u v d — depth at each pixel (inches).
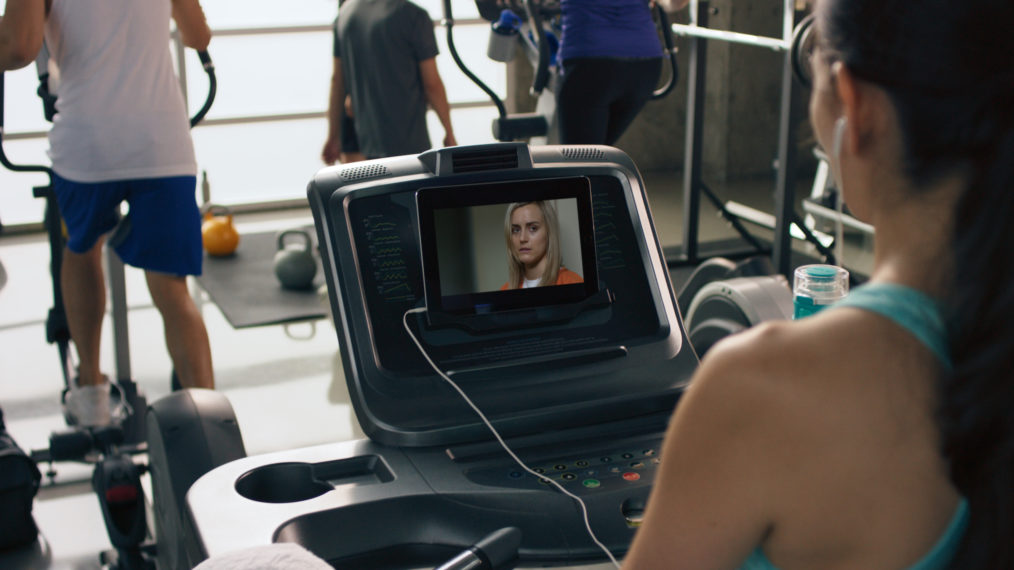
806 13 135.3
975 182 19.9
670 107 252.5
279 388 130.4
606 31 128.6
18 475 90.2
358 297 47.7
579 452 46.8
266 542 39.5
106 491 79.4
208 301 163.0
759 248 177.9
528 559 41.3
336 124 160.7
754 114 247.9
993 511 20.3
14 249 195.6
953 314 20.4
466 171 49.8
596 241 51.6
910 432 20.5
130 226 100.1
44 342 147.3
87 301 105.4
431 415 46.9
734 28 241.9
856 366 20.6
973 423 19.7
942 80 19.8
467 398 46.8
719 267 110.3
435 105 146.6
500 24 136.2
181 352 102.3
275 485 45.6
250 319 152.5
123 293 115.9
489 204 49.1
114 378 129.7
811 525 21.2
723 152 249.3
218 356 140.7
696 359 51.5
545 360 48.9
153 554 83.8
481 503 42.9
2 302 165.9
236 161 227.0
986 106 19.5
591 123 134.0
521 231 49.4
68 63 94.7
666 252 186.2
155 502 65.3
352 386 47.3
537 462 45.9
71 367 108.3
